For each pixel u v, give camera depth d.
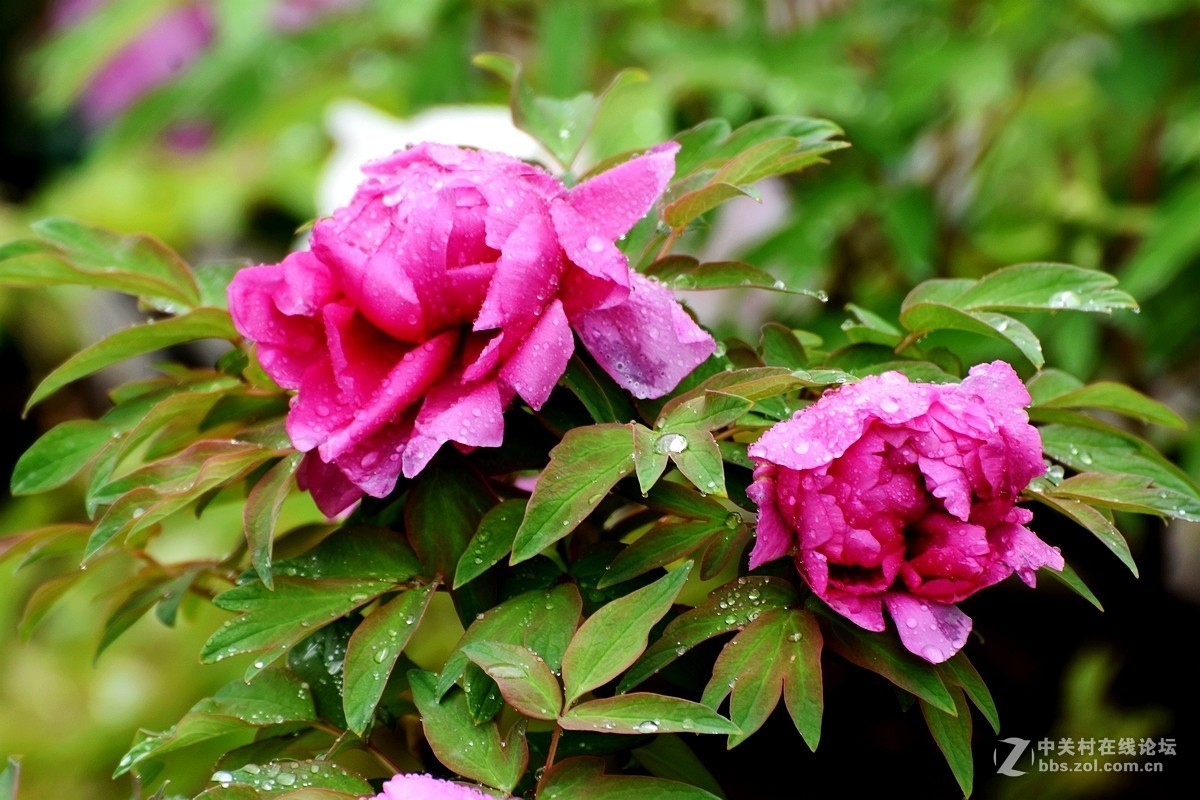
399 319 1.10
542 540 1.08
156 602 1.23
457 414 1.09
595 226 1.12
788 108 1.63
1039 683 1.51
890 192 1.73
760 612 1.10
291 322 1.12
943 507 1.09
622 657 1.08
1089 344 1.56
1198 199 1.56
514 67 1.25
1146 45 1.69
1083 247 1.76
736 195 1.15
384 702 1.16
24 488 1.18
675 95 1.77
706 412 1.10
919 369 1.16
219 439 1.17
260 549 1.11
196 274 1.24
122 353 1.18
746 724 1.08
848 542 1.09
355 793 1.10
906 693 1.12
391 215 1.12
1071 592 1.63
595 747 1.13
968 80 1.62
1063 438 1.18
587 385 1.12
